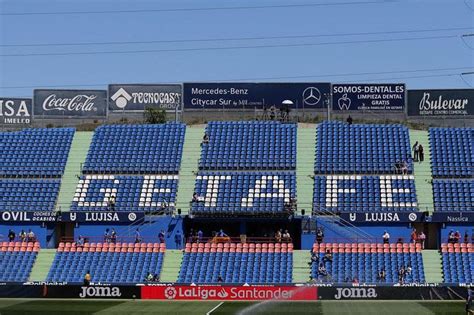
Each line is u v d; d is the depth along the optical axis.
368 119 97.69
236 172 86.25
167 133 92.44
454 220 77.81
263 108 96.69
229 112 96.94
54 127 98.81
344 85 95.56
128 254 76.31
